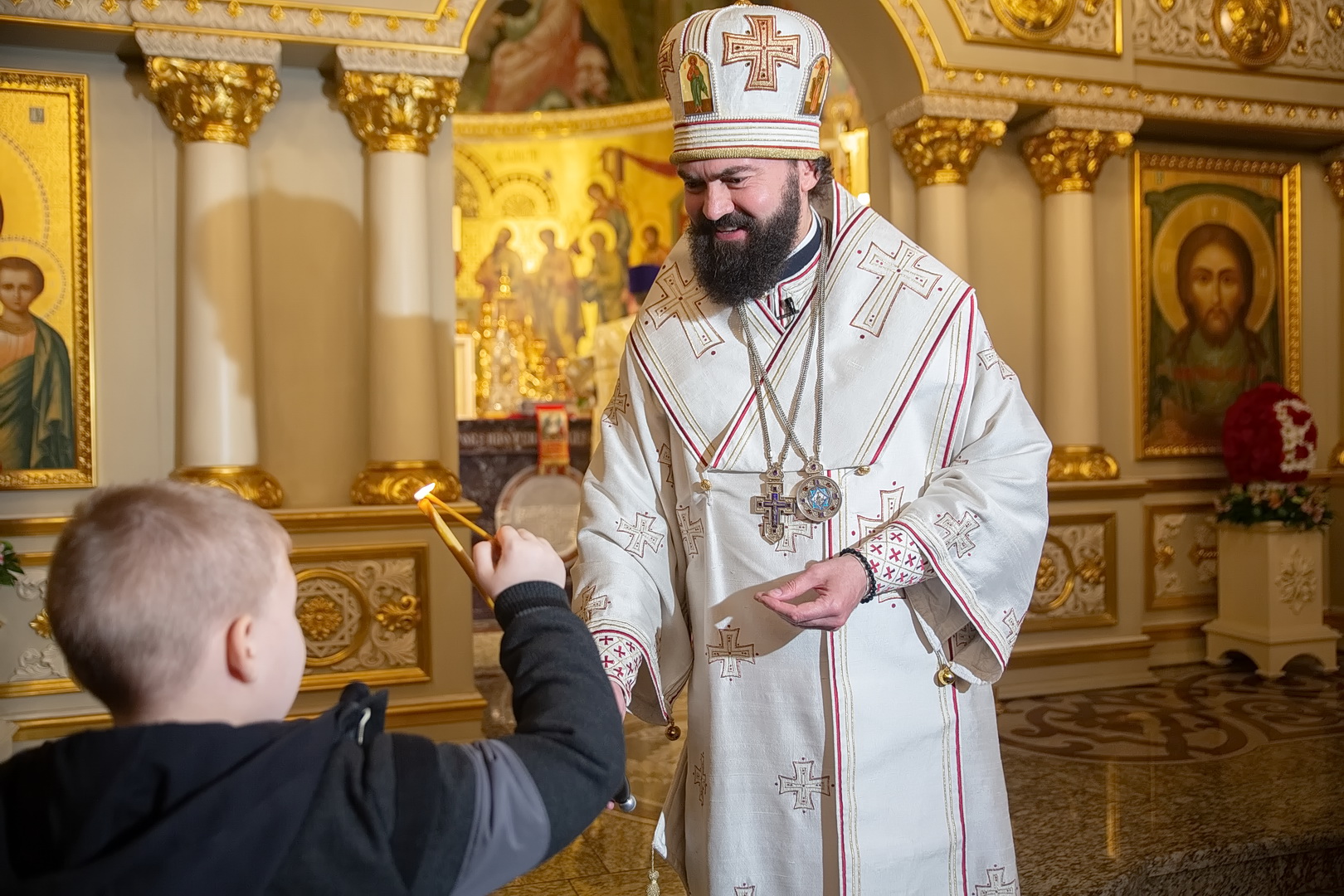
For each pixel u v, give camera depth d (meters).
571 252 11.07
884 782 1.71
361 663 4.61
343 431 4.80
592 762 1.06
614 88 11.02
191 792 0.90
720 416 1.82
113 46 4.47
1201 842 3.43
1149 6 5.92
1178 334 6.34
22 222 4.44
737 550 1.77
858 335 1.82
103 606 0.93
